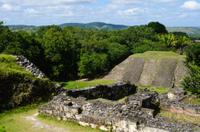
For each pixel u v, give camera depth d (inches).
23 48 2303.2
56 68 2527.1
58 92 1147.9
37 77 1166.3
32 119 911.7
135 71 2647.6
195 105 1059.3
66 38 2711.6
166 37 3767.2
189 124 728.3
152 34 3850.9
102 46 2989.7
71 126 852.6
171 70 2503.7
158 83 2407.7
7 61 1194.6
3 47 2210.9
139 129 757.9
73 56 2731.3
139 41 3560.5
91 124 839.1
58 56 2534.5
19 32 2470.5
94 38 3390.7
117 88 1348.4
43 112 938.7
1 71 1045.2
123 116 787.4
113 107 832.9
